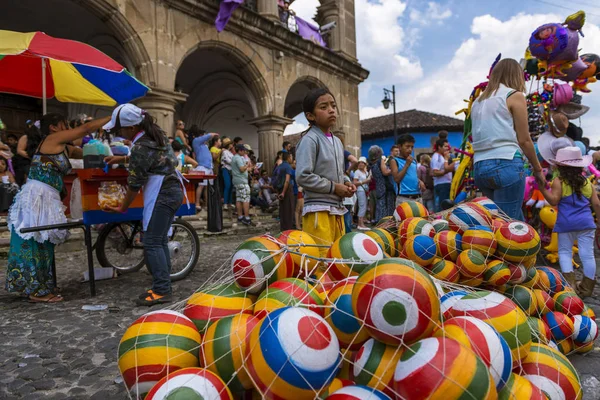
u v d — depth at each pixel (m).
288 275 1.95
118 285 4.39
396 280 1.37
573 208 3.51
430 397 1.18
